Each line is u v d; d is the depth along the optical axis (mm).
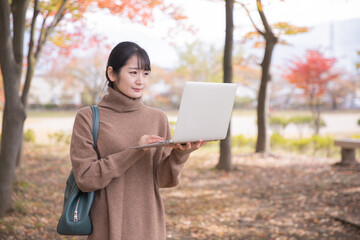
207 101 1691
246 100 42500
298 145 12117
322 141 11719
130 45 1896
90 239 1832
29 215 5070
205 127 1741
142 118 1946
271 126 17734
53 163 9570
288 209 5824
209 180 7926
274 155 10609
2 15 4688
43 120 26844
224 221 5270
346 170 8664
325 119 30453
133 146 1876
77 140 1822
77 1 6758
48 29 6840
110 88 1934
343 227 4898
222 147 8898
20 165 8359
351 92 36562
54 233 4508
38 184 7082
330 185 7199
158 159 2006
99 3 6605
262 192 6898
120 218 1822
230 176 8273
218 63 24875
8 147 5004
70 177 1928
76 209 1794
